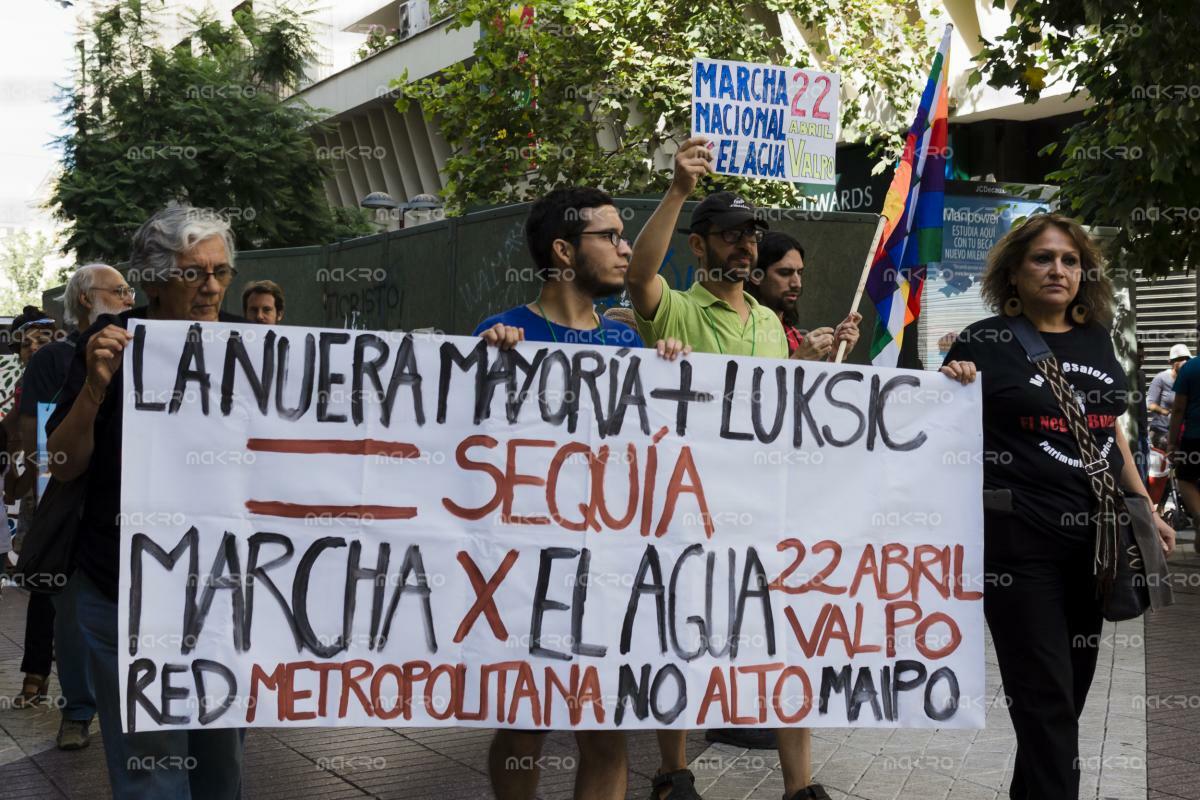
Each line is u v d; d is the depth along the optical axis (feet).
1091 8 31.55
